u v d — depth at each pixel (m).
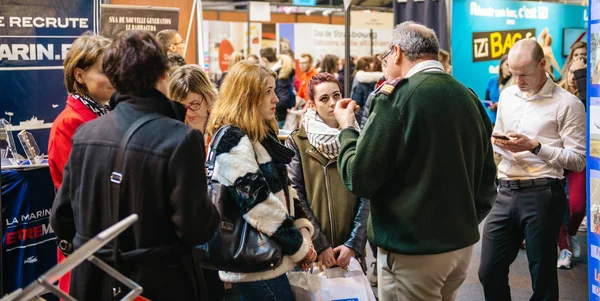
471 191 2.51
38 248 3.13
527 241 3.47
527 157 3.41
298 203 2.71
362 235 2.94
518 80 3.38
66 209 2.02
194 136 1.87
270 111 2.53
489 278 3.56
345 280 2.83
